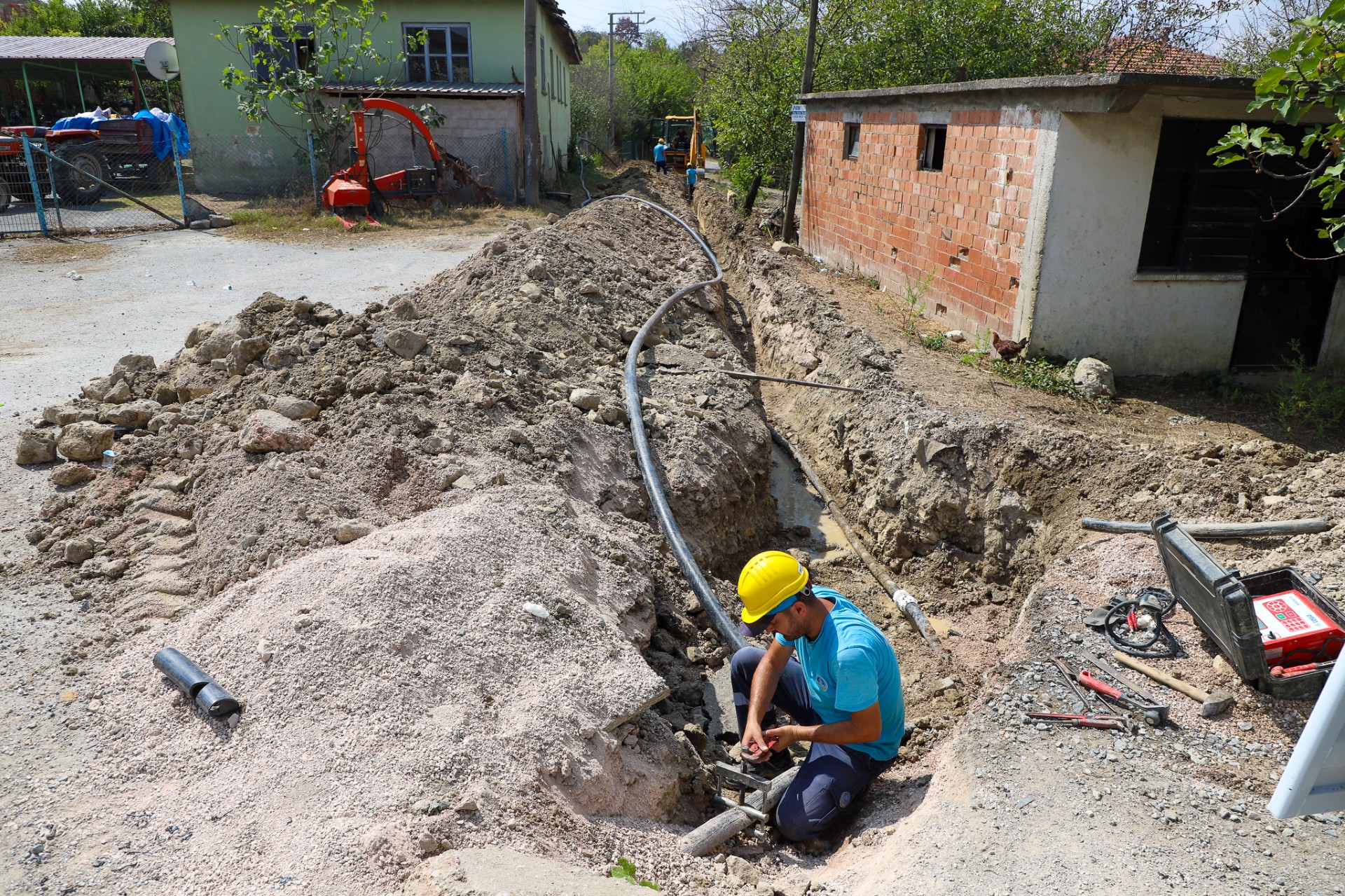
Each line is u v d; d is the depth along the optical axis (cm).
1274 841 328
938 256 1109
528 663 391
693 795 412
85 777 336
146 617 444
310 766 328
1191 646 448
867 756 391
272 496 502
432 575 418
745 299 1356
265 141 2103
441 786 320
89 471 587
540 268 947
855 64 1869
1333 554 497
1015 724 400
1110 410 813
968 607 641
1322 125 849
